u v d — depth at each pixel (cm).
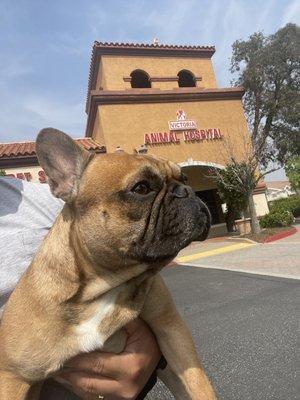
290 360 468
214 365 489
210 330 618
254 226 1906
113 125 1991
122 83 2159
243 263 1221
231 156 1948
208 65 2384
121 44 2186
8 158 1753
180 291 946
